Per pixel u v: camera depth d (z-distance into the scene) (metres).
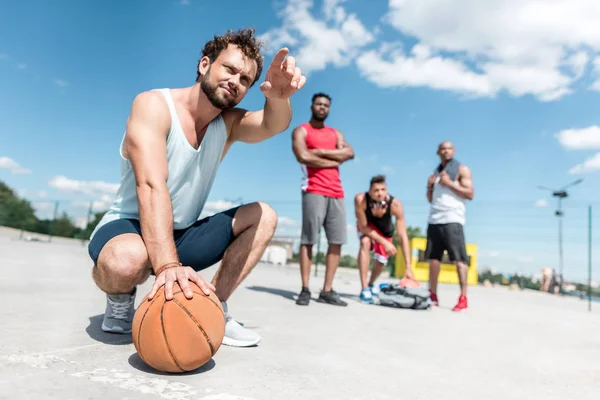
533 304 7.19
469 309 5.38
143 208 1.66
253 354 1.91
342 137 4.69
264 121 2.23
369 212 5.37
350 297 5.79
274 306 3.84
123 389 1.27
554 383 1.88
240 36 1.97
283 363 1.79
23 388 1.20
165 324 1.40
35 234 20.86
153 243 1.61
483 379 1.85
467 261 5.17
